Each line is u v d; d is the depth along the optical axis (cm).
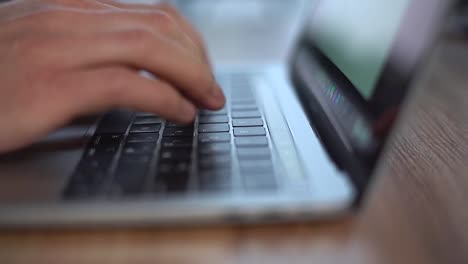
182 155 29
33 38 31
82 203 23
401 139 36
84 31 31
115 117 36
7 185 25
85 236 23
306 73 46
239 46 71
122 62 30
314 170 26
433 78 54
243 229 24
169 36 34
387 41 29
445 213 25
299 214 24
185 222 24
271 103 41
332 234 23
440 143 35
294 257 22
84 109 29
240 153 29
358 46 34
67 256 22
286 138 32
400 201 26
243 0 108
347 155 27
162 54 31
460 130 38
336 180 25
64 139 32
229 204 23
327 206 24
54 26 32
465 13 73
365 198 24
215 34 79
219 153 29
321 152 29
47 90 28
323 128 33
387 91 26
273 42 72
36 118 28
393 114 24
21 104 28
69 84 28
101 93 29
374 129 25
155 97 30
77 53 29
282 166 27
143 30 31
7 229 23
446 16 23
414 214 25
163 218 23
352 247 22
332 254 22
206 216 23
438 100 46
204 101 34
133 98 29
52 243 23
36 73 29
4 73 29
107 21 33
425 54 23
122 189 25
